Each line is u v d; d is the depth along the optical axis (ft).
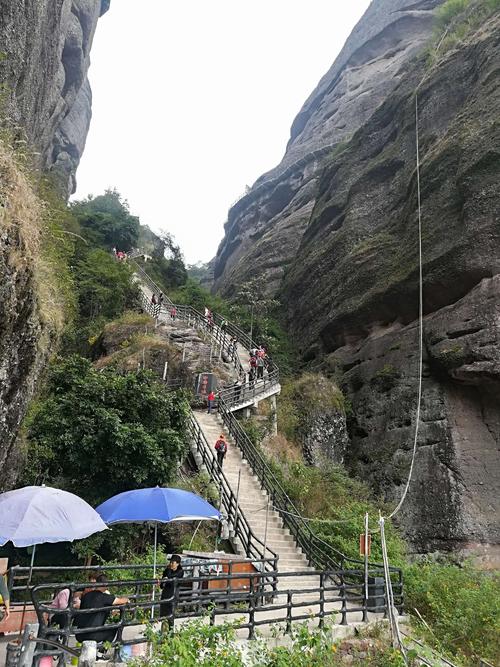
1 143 26.68
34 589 17.26
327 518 49.49
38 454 37.27
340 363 79.82
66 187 144.56
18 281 24.88
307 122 217.77
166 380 67.46
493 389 56.65
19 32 51.57
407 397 64.54
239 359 81.00
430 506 55.36
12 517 19.95
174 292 128.36
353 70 204.23
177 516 23.58
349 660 24.32
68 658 18.79
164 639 19.15
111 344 78.23
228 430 57.06
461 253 61.98
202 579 21.80
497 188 61.05
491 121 66.23
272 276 133.90
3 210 23.34
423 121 85.87
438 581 34.32
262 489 47.73
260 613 29.09
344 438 69.10
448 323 61.21
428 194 72.59
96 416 39.22
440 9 104.53
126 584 19.72
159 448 40.24
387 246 78.79
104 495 38.68
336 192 105.40
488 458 55.21
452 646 28.76
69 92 133.90
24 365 27.81
